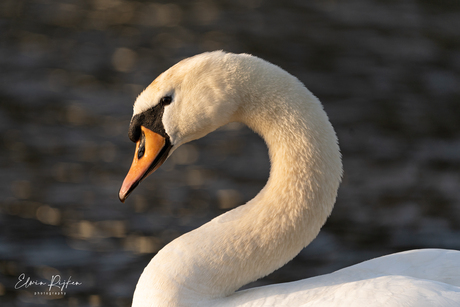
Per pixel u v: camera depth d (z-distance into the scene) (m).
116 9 25.12
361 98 16.48
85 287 8.34
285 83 4.97
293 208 4.93
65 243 9.52
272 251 4.96
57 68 18.66
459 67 18.69
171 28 22.84
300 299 4.77
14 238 9.62
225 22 23.41
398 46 20.45
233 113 5.11
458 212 10.70
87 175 12.06
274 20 23.44
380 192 11.49
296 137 4.91
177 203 11.04
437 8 24.45
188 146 13.77
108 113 15.43
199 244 5.00
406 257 5.23
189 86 5.12
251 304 4.84
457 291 4.56
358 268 5.16
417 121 15.02
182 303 4.90
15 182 11.62
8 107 15.49
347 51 20.12
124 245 9.50
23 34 21.62
